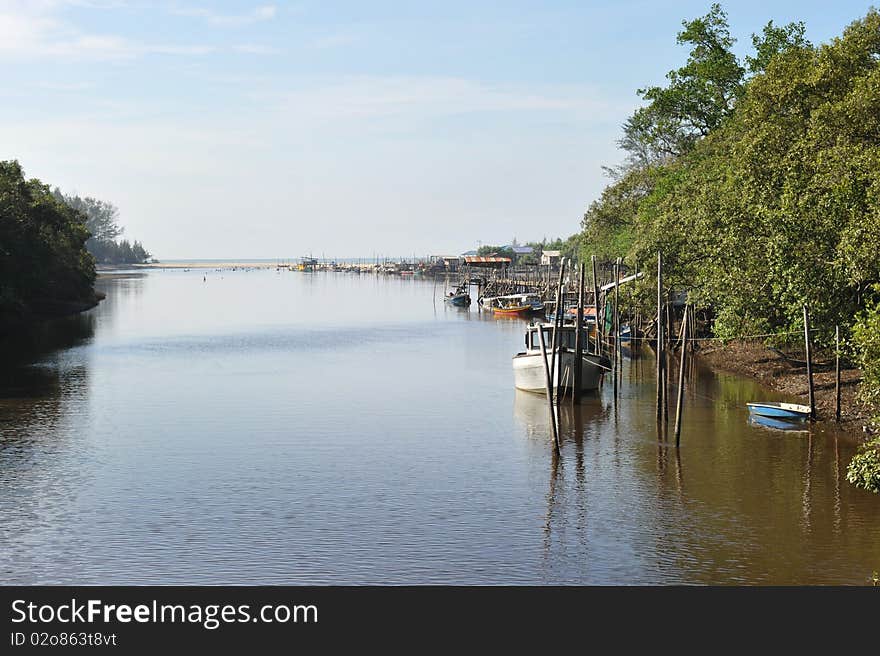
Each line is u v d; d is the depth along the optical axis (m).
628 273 80.50
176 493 30.16
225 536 25.97
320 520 27.36
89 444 37.31
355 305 138.75
